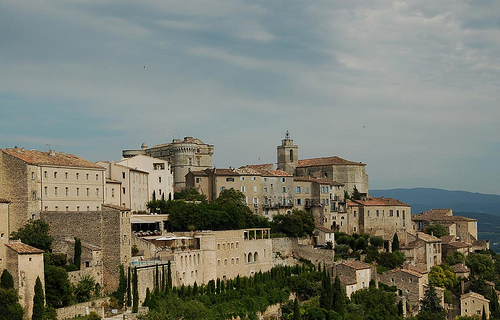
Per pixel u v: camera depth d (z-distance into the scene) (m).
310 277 195.50
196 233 179.75
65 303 136.88
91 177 182.62
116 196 197.50
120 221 151.88
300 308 176.12
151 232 185.12
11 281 129.00
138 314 137.75
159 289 155.25
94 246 152.88
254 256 199.00
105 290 150.88
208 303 160.12
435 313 195.62
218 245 181.50
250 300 170.50
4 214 144.00
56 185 169.12
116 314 141.12
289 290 189.00
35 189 161.75
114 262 151.25
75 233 156.12
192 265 171.12
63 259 148.50
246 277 184.12
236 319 163.38
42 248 152.50
